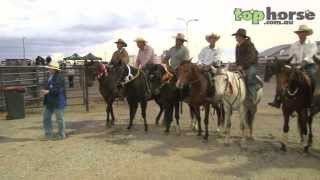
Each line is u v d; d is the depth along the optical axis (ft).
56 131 42.22
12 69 60.90
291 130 41.14
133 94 40.70
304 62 32.24
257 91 35.68
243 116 34.40
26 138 38.63
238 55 35.09
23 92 53.11
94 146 34.35
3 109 58.54
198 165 28.04
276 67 31.94
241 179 24.84
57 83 36.94
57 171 26.86
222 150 32.45
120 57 42.50
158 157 30.37
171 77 38.88
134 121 48.42
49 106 37.68
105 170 26.96
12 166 28.22
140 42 42.52
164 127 43.75
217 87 32.86
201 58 38.99
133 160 29.50
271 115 53.36
